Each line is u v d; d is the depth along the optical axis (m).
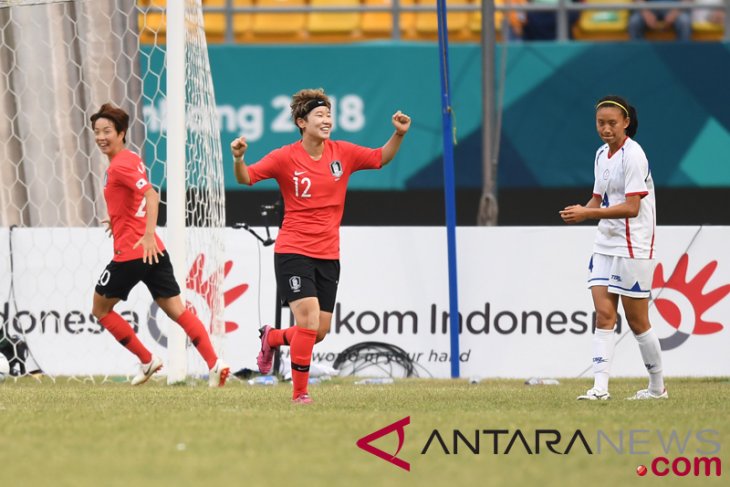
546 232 37.47
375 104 53.72
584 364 37.28
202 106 33.81
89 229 37.38
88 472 15.13
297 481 14.55
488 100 44.12
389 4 58.50
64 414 21.59
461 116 53.62
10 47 43.75
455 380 35.56
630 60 53.84
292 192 24.44
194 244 35.19
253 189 53.28
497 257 37.53
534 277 37.44
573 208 25.58
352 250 37.59
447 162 36.78
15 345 36.56
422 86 53.59
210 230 34.00
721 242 37.00
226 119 53.78
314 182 24.33
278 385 32.28
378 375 37.22
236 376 35.91
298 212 24.47
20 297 37.44
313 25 58.56
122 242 29.67
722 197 54.09
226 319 37.44
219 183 34.56
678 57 53.81
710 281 37.03
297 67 53.72
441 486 14.36
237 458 16.34
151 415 21.42
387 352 37.28
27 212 44.16
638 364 36.78
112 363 37.09
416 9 55.00
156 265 30.05
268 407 23.30
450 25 57.88
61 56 43.59
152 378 35.25
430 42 53.94
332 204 24.58
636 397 26.78
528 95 53.94
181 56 32.22
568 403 24.66
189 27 33.53
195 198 34.06
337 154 24.78
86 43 43.47
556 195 54.22
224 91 53.81
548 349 37.34
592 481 14.91
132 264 29.70
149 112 51.75
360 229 37.59
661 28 56.38
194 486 14.09
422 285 37.50
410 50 53.59
